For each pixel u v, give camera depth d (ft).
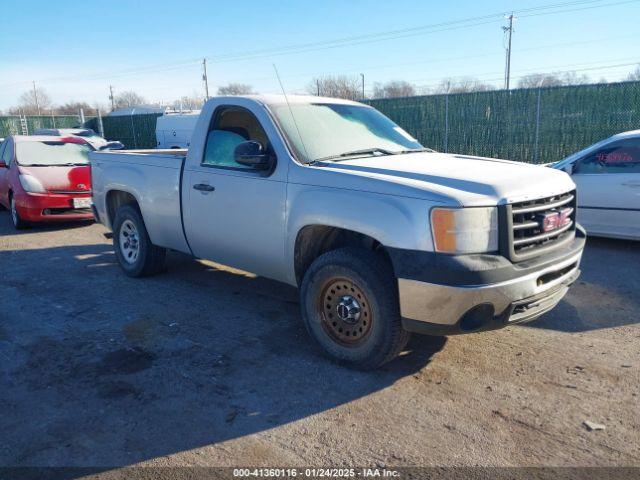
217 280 20.97
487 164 14.30
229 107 16.35
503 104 58.13
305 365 13.61
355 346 13.17
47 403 12.05
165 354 14.37
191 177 17.30
